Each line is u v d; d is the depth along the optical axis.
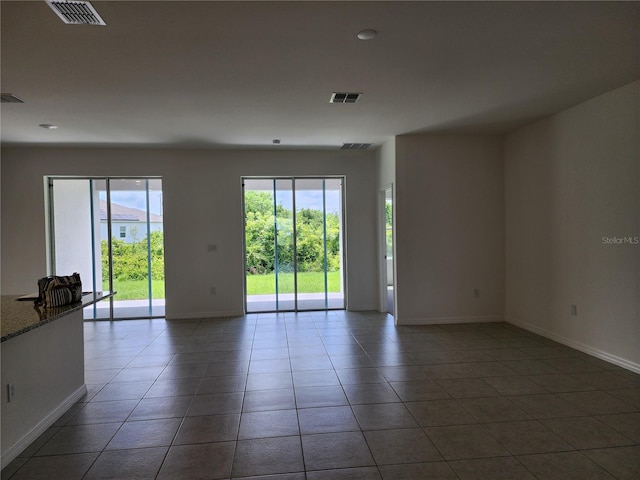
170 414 3.12
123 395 3.51
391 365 4.19
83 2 2.30
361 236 7.04
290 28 2.68
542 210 5.16
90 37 2.74
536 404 3.20
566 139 4.67
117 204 6.67
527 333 5.38
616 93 3.98
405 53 3.10
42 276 6.31
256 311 7.05
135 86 3.68
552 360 4.26
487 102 4.35
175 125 5.06
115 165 6.47
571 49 3.06
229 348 4.90
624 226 3.94
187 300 6.68
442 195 5.98
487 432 2.77
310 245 7.13
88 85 3.64
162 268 6.78
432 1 2.38
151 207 6.74
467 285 6.06
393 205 6.00
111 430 2.89
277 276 7.09
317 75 3.51
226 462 2.46
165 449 2.62
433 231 5.98
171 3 2.34
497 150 6.04
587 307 4.45
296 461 2.46
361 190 7.00
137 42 2.83
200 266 6.70
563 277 4.80
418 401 3.29
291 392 3.51
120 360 4.49
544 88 3.94
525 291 5.61
